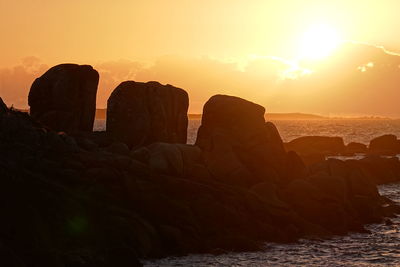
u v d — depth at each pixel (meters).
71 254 38.09
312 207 53.16
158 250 43.00
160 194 47.59
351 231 52.62
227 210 48.34
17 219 38.62
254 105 62.56
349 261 43.62
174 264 41.19
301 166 60.78
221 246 45.12
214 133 59.66
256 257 43.78
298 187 54.44
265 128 61.75
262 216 50.38
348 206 56.59
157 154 53.44
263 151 59.59
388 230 53.75
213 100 62.06
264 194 53.25
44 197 42.78
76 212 42.88
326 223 52.53
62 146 51.19
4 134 50.69
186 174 53.84
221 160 57.22
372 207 58.75
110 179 48.00
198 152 56.84
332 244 48.31
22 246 37.22
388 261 43.81
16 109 56.94
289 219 50.78
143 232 43.19
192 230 45.47
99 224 42.72
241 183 56.28
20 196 41.50
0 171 43.44
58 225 41.25
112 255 38.41
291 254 44.97
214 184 52.75
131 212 44.97
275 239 48.25
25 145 49.62
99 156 50.66
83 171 48.31
